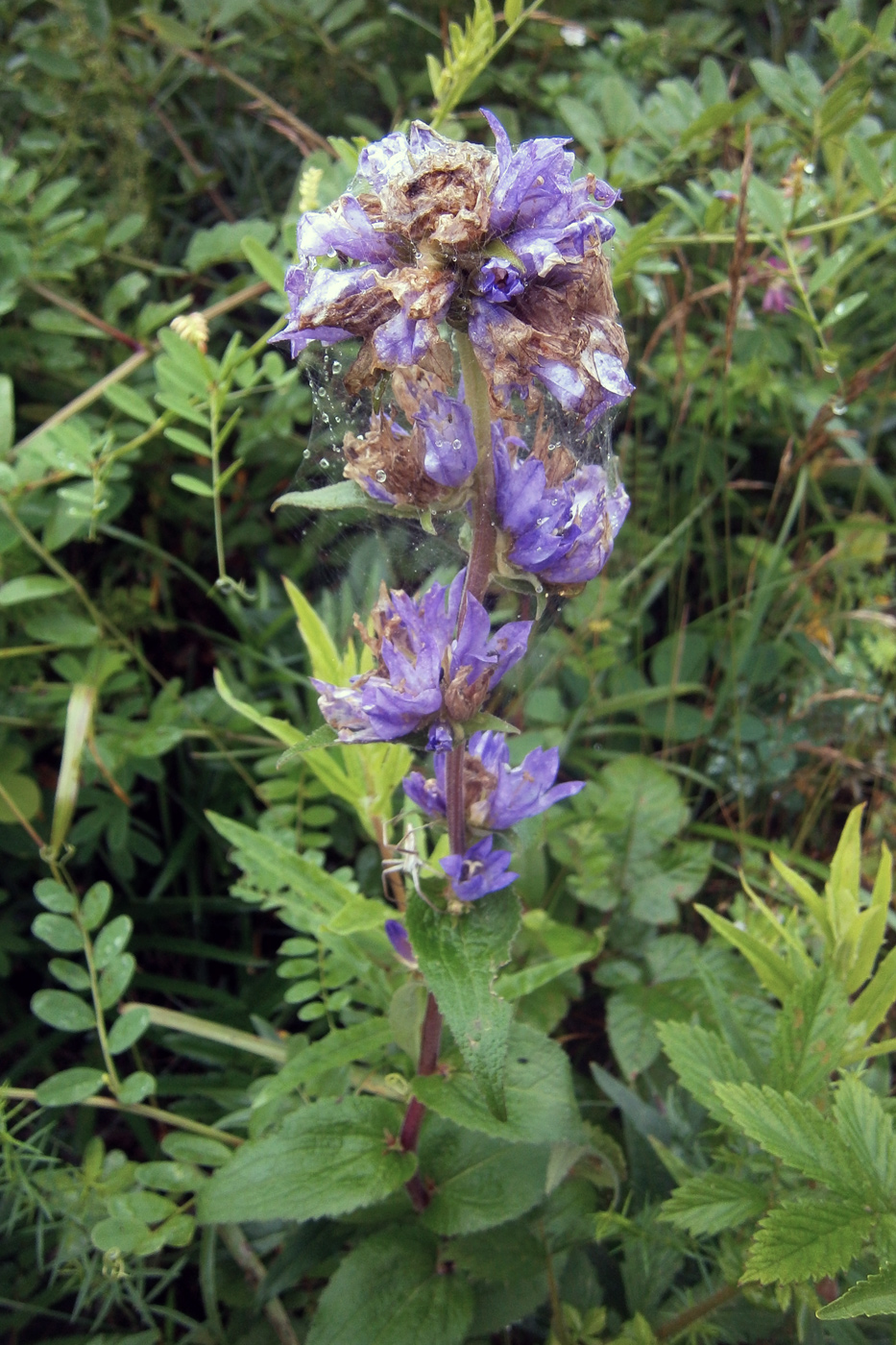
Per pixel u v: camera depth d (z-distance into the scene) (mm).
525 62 589
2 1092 375
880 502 622
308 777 460
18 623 488
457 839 321
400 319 278
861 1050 351
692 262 581
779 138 562
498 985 368
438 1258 375
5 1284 406
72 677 460
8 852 487
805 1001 337
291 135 526
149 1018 401
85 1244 378
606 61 583
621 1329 372
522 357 278
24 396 534
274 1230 411
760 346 547
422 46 609
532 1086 353
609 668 544
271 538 542
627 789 486
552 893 490
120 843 465
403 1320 364
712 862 482
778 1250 302
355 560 462
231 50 577
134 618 507
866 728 533
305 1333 399
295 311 289
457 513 343
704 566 587
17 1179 375
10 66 542
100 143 550
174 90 583
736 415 565
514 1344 409
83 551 530
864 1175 310
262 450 526
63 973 395
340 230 284
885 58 647
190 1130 438
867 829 520
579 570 311
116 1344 381
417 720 307
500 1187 373
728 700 542
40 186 537
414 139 280
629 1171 409
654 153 527
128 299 492
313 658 390
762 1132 313
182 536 545
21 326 523
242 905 489
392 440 301
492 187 276
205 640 545
